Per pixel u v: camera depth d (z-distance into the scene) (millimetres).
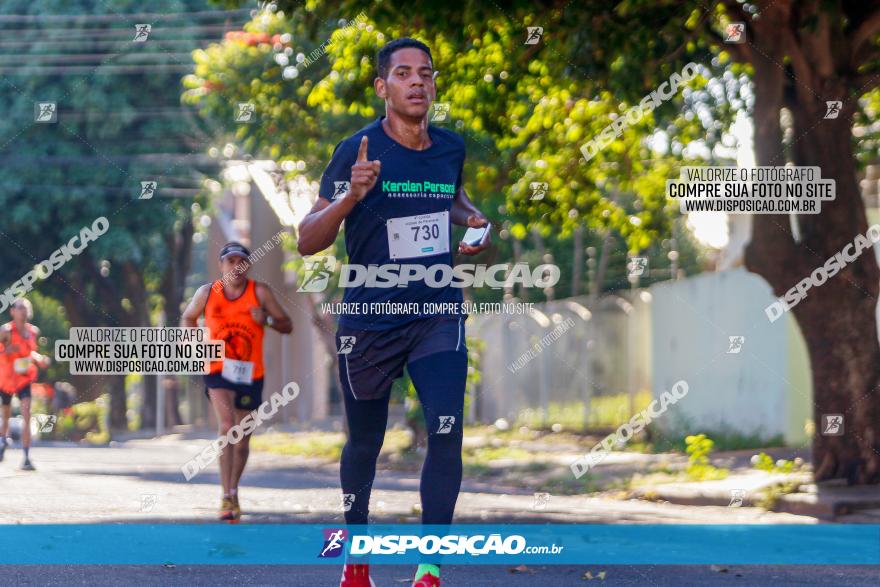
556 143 22250
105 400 49312
